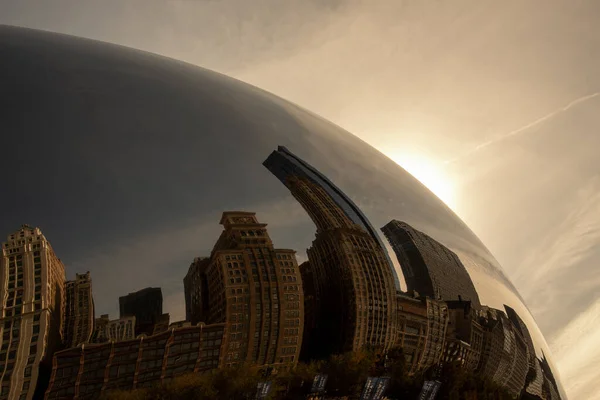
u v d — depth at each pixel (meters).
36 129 4.72
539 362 7.27
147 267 4.26
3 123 4.71
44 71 5.62
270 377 4.44
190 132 5.21
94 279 4.16
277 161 5.46
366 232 5.49
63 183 4.41
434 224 6.62
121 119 5.08
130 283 4.20
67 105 5.08
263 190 4.99
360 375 4.82
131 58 6.70
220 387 4.28
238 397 4.32
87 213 4.32
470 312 6.09
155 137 5.00
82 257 4.18
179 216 4.51
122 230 4.32
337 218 5.29
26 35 6.88
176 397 4.18
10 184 4.33
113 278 4.18
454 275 6.16
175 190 4.63
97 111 5.09
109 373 4.07
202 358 4.27
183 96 5.86
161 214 4.47
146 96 5.59
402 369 5.11
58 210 4.29
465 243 6.97
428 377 5.32
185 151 4.96
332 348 4.71
